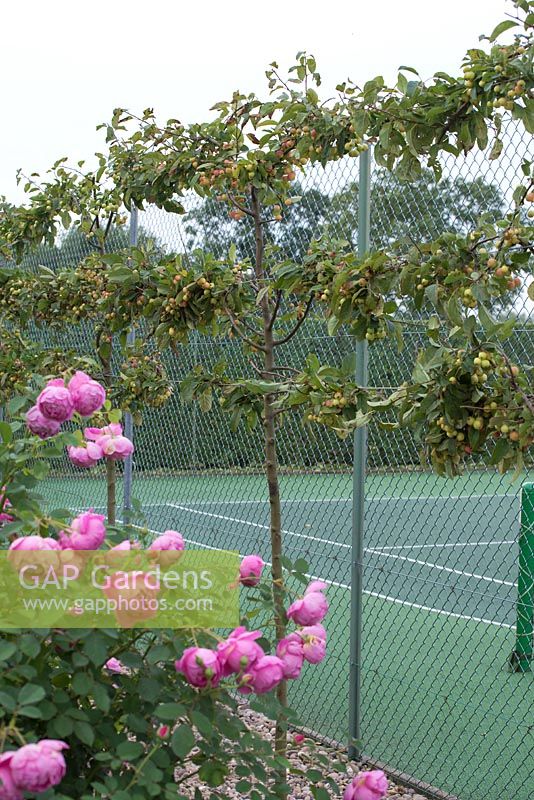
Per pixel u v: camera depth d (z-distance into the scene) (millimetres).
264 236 5680
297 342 5492
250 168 4410
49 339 8617
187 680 2361
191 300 4332
